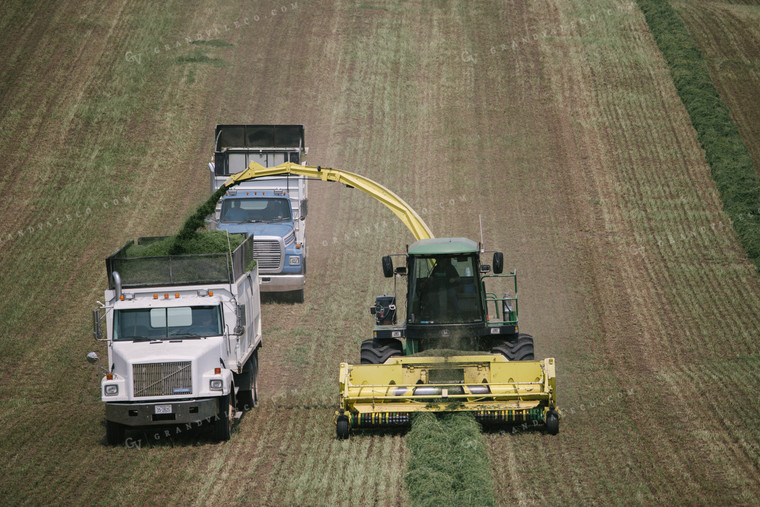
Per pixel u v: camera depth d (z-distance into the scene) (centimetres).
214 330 4834
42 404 5741
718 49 14988
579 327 7300
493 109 13025
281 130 8712
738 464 4266
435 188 11000
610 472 4134
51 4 15375
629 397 5512
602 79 13750
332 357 6512
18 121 11994
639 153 11738
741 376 5978
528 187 10931
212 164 8275
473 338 5169
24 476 4234
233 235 5559
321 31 15400
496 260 5056
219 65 14112
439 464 4038
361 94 13488
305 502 3781
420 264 5084
